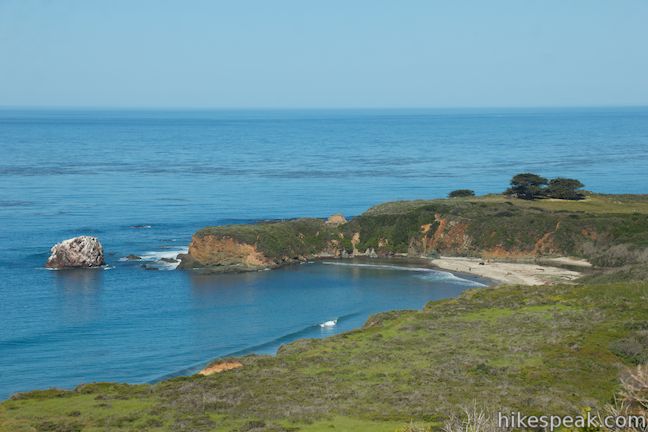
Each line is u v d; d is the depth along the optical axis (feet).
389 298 326.85
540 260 398.62
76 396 166.30
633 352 176.55
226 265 389.80
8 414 151.84
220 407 151.94
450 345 193.77
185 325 281.54
